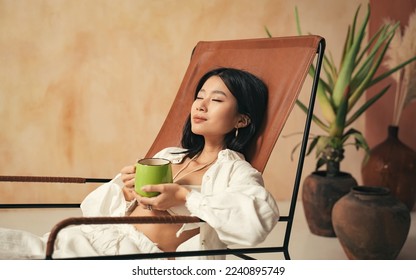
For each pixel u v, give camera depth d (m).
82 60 3.27
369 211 2.52
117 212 1.72
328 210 2.98
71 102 3.29
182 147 1.83
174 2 3.32
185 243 1.58
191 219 1.38
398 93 3.58
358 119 3.67
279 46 1.76
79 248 1.53
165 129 2.00
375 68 3.07
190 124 1.82
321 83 3.07
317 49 1.66
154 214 1.60
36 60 3.22
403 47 3.52
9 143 3.26
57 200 3.37
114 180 1.83
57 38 3.23
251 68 1.80
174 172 1.74
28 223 3.14
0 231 1.49
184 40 3.36
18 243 1.49
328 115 3.07
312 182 3.01
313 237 3.04
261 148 1.66
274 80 1.71
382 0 3.57
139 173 1.52
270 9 3.42
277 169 3.55
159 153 1.85
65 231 1.61
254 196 1.44
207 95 1.71
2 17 3.16
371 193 2.56
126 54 3.31
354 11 3.54
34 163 3.30
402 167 3.33
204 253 1.39
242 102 1.69
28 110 3.26
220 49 1.98
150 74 3.35
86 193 3.39
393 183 3.34
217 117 1.67
